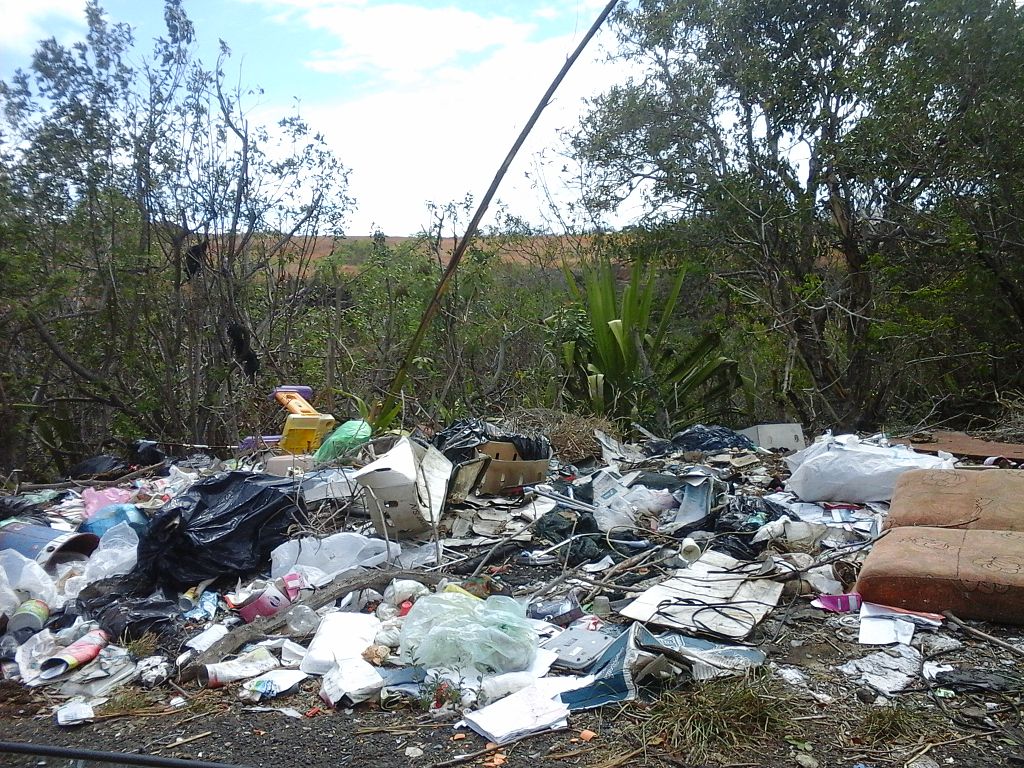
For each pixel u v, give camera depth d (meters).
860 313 10.25
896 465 5.71
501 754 2.92
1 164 8.59
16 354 9.12
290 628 3.97
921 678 3.32
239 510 4.92
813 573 4.36
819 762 2.81
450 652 3.48
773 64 11.09
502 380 10.98
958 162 9.32
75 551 5.16
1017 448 7.23
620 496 5.84
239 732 3.14
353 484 5.66
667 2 11.85
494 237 12.56
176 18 9.17
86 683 3.58
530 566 4.88
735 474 6.78
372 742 3.03
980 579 3.73
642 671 3.27
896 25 10.38
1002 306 9.84
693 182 11.82
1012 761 2.77
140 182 9.24
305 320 10.80
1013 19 8.70
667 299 11.14
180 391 9.84
